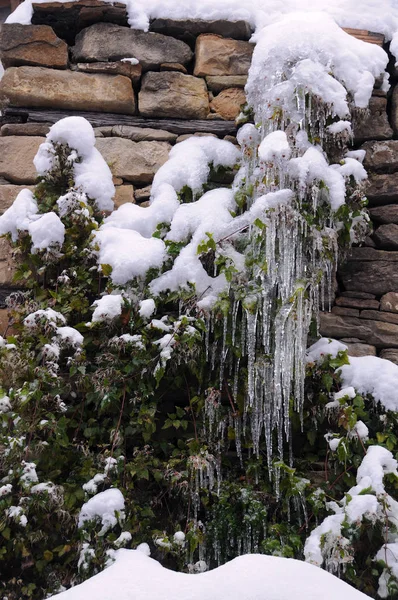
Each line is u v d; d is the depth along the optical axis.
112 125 3.67
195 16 3.80
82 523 2.72
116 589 1.95
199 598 1.89
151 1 3.81
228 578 1.96
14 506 2.74
